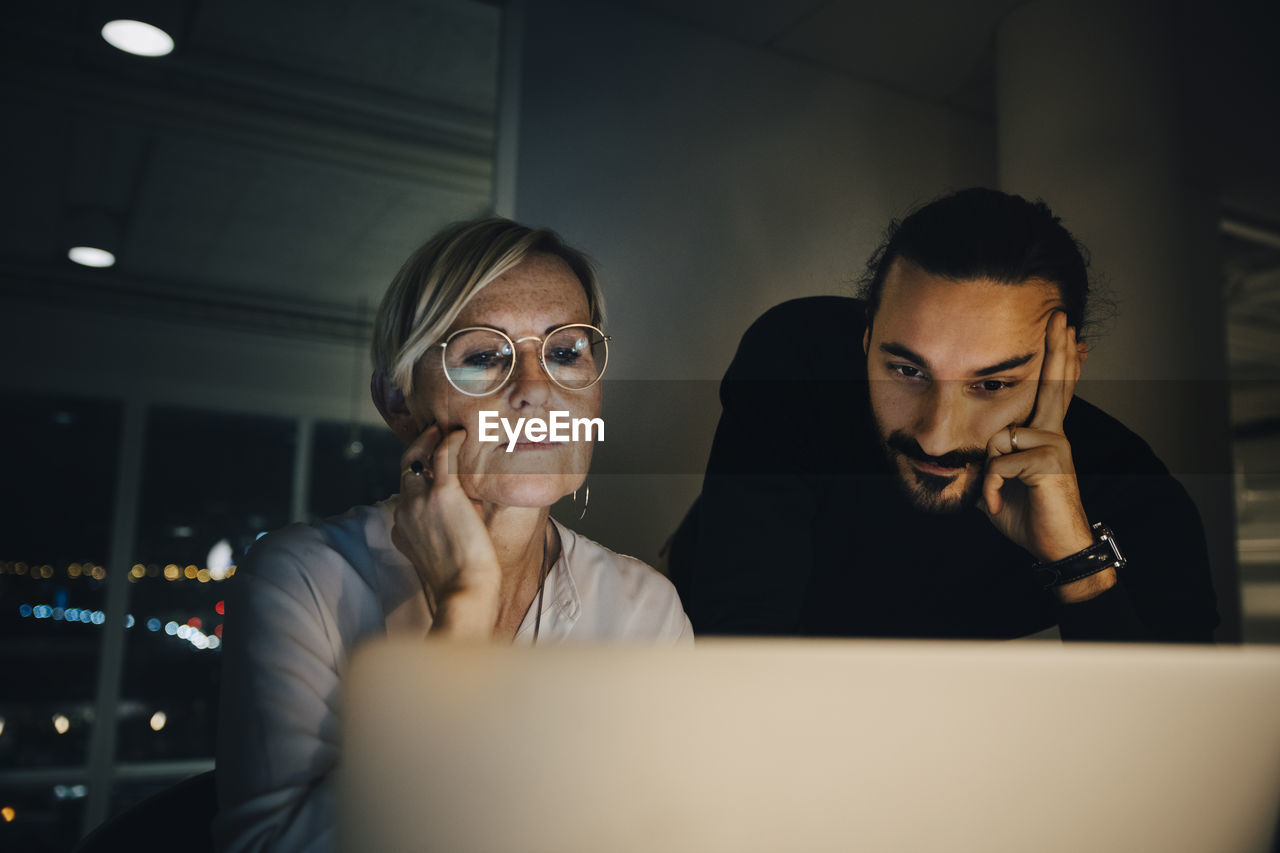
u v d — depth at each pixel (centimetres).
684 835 37
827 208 173
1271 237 193
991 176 181
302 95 280
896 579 161
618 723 37
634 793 37
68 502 522
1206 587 174
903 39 179
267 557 89
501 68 165
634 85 168
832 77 176
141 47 250
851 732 37
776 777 37
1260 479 181
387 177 336
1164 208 177
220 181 346
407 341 109
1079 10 178
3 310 499
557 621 108
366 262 430
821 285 169
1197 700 39
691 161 168
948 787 37
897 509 163
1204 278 185
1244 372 187
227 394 550
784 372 164
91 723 512
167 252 427
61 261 443
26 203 374
